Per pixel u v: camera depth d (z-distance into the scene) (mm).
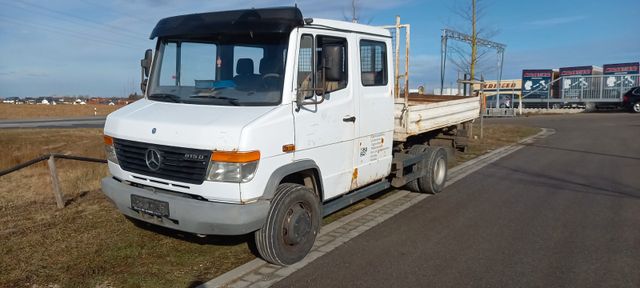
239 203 4375
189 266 4930
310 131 5000
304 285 4527
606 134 18625
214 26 4965
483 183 9312
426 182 8070
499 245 5648
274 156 4566
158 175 4703
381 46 6238
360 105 5828
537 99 40188
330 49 4938
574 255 5301
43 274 4648
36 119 41188
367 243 5715
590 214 6980
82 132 23031
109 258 5055
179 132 4496
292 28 4723
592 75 37719
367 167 6129
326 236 5969
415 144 8359
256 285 4520
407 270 4891
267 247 4746
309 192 5055
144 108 5148
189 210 4398
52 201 7336
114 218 6359
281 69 4730
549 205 7535
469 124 10039
